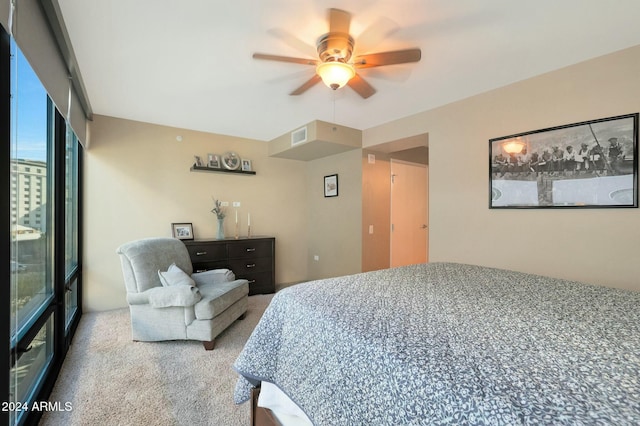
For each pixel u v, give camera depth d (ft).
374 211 14.06
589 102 7.35
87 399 5.93
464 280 5.35
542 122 8.11
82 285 10.85
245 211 14.69
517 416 1.90
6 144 3.76
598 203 7.23
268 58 6.20
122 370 7.04
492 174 9.09
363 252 13.58
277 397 4.25
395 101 10.00
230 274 10.95
